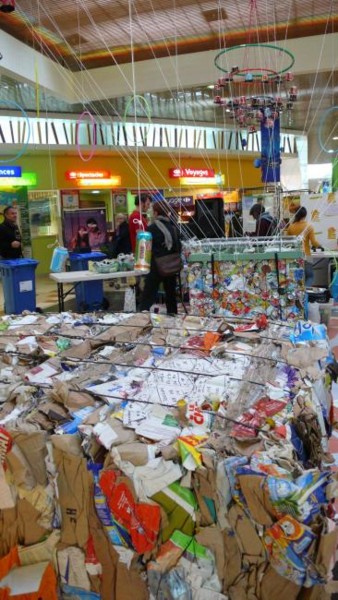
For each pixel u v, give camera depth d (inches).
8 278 233.0
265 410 56.9
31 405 60.2
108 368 71.5
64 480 51.5
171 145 410.3
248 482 45.2
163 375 68.1
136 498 48.6
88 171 410.6
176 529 48.7
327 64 221.0
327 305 208.4
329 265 253.6
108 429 52.7
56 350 79.8
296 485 43.9
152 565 48.6
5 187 392.5
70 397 60.2
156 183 434.0
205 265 161.2
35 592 50.6
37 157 395.2
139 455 48.8
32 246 412.2
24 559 53.1
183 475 47.9
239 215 357.1
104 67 246.8
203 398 60.7
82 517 51.4
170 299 214.8
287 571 44.8
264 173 185.8
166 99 322.7
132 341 83.7
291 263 155.3
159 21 195.5
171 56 233.3
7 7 107.7
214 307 162.1
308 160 508.4
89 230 284.5
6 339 84.9
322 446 59.6
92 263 215.9
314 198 255.3
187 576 48.3
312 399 60.1
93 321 95.7
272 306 157.8
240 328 88.8
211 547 47.8
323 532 43.3
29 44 209.5
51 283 378.0
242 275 158.9
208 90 281.3
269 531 45.0
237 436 51.5
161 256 204.2
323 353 72.5
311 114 402.0
